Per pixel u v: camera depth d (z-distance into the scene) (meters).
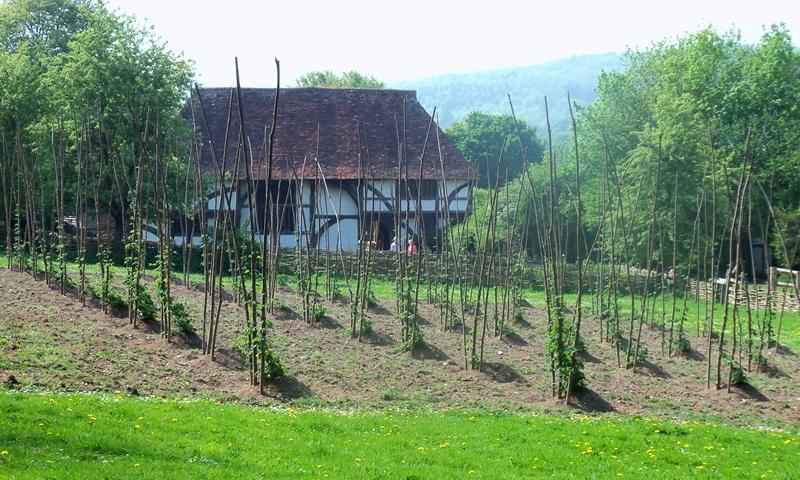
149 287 26.98
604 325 29.69
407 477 12.05
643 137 45.16
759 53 57.31
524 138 91.06
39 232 28.97
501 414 18.19
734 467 13.96
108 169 37.91
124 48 40.47
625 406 19.75
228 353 20.69
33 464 10.74
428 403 18.94
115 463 11.23
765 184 49.66
